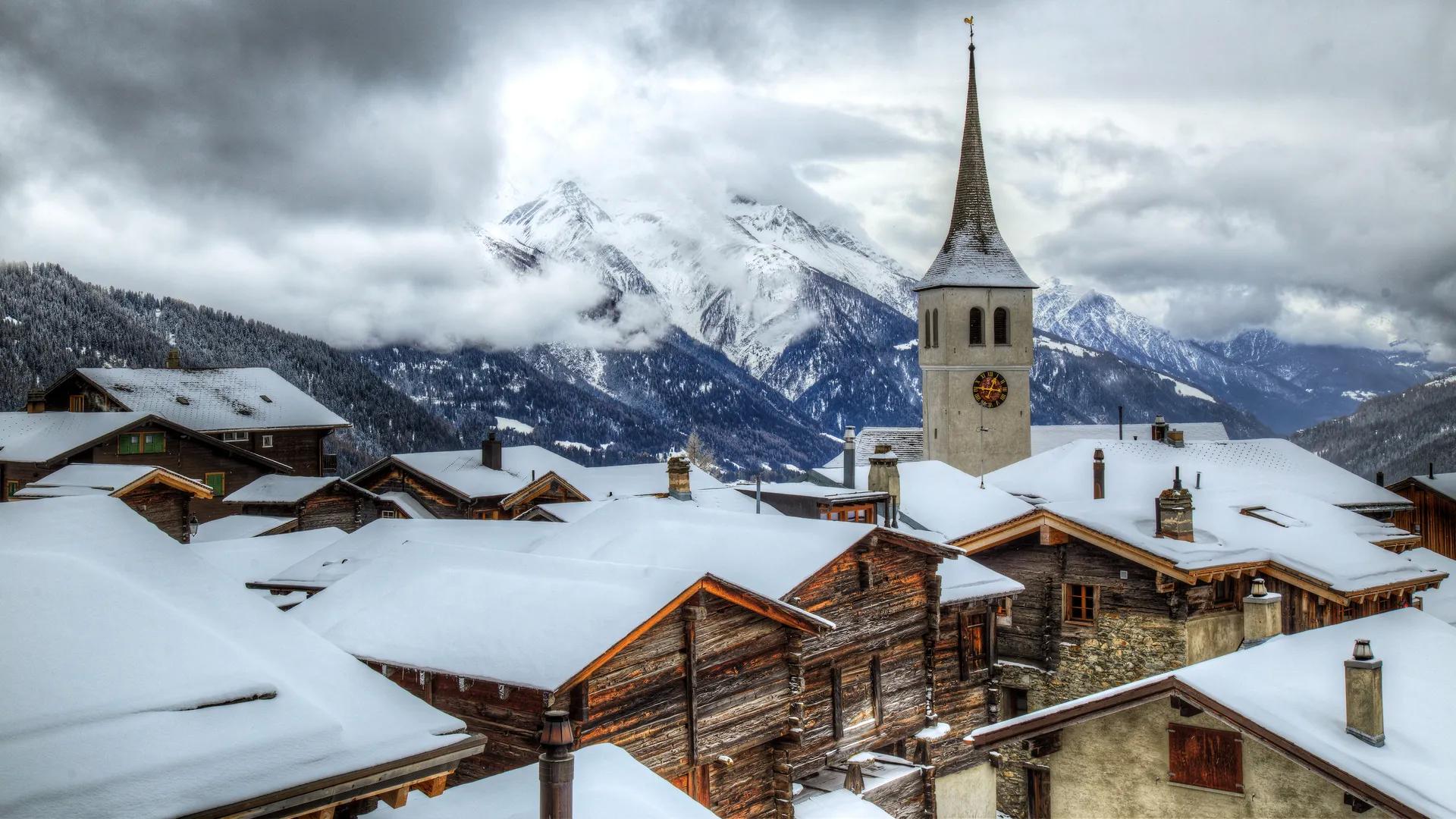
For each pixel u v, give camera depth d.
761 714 24.83
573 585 23.09
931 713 31.50
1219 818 21.20
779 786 25.36
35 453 60.47
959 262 87.75
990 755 34.09
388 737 12.91
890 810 27.83
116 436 63.59
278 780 11.50
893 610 30.44
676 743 22.66
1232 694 21.31
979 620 34.34
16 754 10.70
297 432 86.00
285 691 12.88
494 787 15.75
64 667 11.96
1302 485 56.44
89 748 11.05
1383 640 24.42
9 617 12.39
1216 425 95.88
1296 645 24.06
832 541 28.69
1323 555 36.12
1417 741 20.58
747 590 23.83
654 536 30.05
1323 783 20.12
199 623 13.58
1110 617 35.25
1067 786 22.91
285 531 56.00
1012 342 87.31
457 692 21.83
